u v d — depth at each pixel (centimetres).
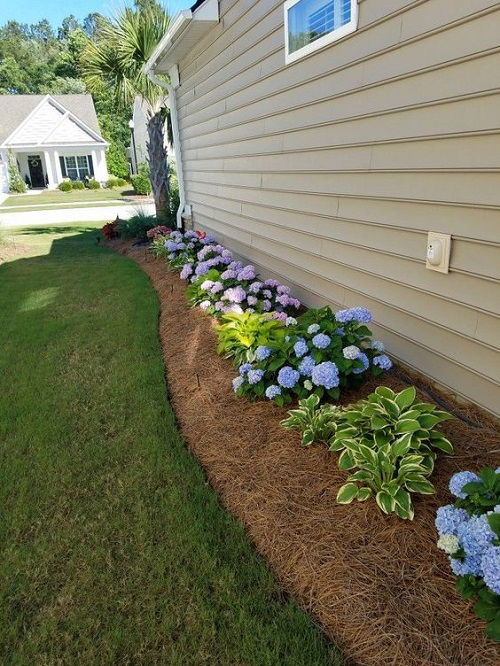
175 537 184
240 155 481
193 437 250
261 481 206
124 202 1962
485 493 143
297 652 139
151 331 414
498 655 127
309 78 315
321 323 260
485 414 218
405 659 130
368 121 259
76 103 2762
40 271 687
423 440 191
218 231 613
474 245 204
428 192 224
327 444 217
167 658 141
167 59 663
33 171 2734
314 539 172
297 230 372
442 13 199
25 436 258
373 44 245
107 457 236
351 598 148
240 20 427
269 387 251
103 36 857
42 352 379
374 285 281
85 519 196
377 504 176
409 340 258
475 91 189
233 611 153
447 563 153
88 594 162
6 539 187
